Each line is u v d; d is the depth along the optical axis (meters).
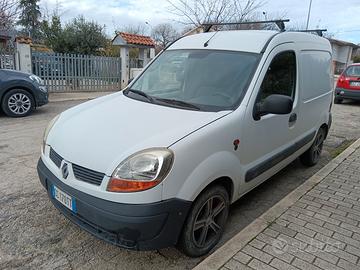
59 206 2.79
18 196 3.87
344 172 4.84
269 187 4.53
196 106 3.20
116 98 3.64
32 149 5.59
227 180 3.04
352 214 3.59
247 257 2.77
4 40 17.42
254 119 3.20
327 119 5.33
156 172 2.38
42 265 2.74
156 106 3.24
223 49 3.69
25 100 8.27
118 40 15.35
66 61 13.38
